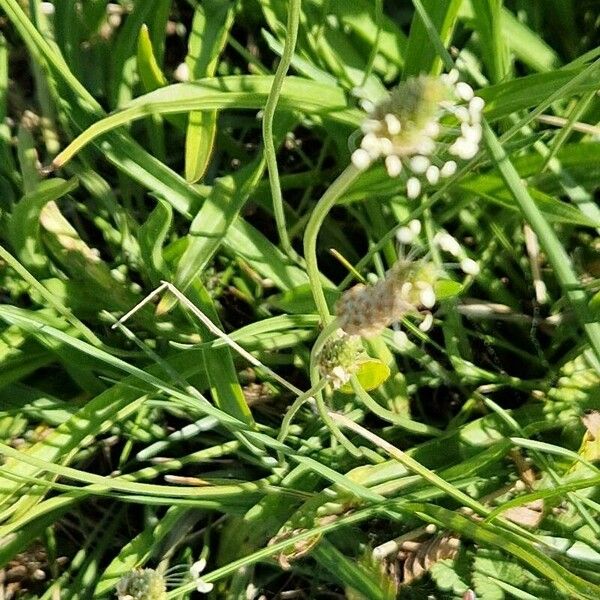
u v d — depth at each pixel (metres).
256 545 0.31
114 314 0.33
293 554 0.30
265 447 0.32
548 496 0.28
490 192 0.30
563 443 0.31
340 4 0.33
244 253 0.32
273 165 0.27
